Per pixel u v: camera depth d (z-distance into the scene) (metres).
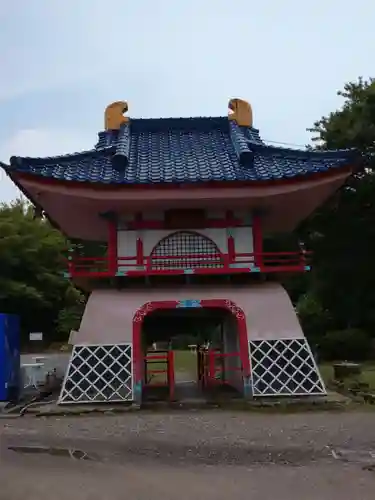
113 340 16.94
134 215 18.14
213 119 21.47
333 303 37.97
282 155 18.70
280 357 17.06
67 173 17.34
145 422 14.01
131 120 21.19
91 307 17.17
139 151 19.70
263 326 17.27
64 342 47.97
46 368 27.42
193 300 17.25
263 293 17.52
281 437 11.91
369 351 35.03
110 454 10.38
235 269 17.05
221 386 21.67
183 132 21.41
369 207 33.78
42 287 45.84
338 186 17.39
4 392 17.69
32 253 45.03
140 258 17.42
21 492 7.66
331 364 33.38
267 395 16.78
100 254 36.72
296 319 17.41
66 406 16.28
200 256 17.42
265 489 7.91
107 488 7.94
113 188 16.38
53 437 12.02
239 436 12.06
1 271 43.50
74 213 19.05
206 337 34.44
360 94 34.22
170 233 18.02
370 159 32.00
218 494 7.64
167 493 7.70
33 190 16.73
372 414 15.01
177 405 16.56
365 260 34.88
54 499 7.36
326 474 8.77
